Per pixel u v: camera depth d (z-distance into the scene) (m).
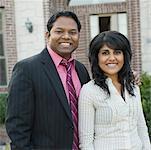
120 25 11.30
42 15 10.60
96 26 11.46
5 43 10.84
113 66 2.76
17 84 2.56
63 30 2.72
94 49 2.79
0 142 7.31
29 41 10.68
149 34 10.49
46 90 2.59
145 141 2.91
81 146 2.70
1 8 10.77
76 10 11.48
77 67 2.92
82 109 2.71
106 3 11.33
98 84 2.74
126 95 2.80
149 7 10.45
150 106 6.60
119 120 2.70
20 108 2.54
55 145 2.60
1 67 10.94
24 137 2.54
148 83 7.19
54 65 2.71
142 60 10.52
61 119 2.60
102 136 2.70
